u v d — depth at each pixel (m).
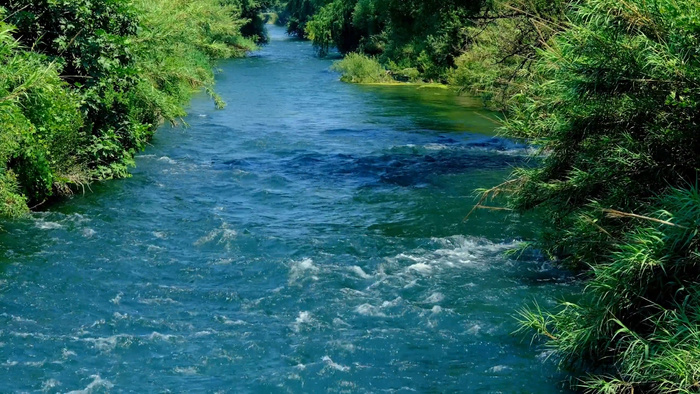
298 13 88.19
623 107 10.23
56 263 12.23
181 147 22.48
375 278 11.94
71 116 15.45
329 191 17.69
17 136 13.55
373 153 22.30
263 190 17.59
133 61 18.36
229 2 70.56
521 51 22.05
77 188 16.84
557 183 11.16
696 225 7.82
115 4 17.50
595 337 8.39
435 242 13.75
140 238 13.78
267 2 78.00
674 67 8.98
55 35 16.59
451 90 38.53
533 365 9.16
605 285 8.39
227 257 12.94
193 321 10.38
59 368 8.94
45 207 15.35
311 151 22.47
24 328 9.96
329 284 11.70
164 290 11.41
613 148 10.28
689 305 7.68
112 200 16.17
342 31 60.28
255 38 71.38
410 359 9.34
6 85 13.25
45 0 16.31
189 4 24.83
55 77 14.61
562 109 10.96
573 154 11.42
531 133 11.91
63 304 10.78
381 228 14.77
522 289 11.46
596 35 9.62
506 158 21.53
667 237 8.04
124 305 10.86
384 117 29.53
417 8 23.86
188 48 31.86
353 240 13.79
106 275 11.89
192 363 9.19
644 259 7.89
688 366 7.05
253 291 11.48
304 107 32.03
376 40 52.22
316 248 13.42
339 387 8.66
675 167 9.86
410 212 15.84
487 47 27.14
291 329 10.13
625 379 8.13
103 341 9.61
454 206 16.22
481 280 11.85
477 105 32.91
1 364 8.97
